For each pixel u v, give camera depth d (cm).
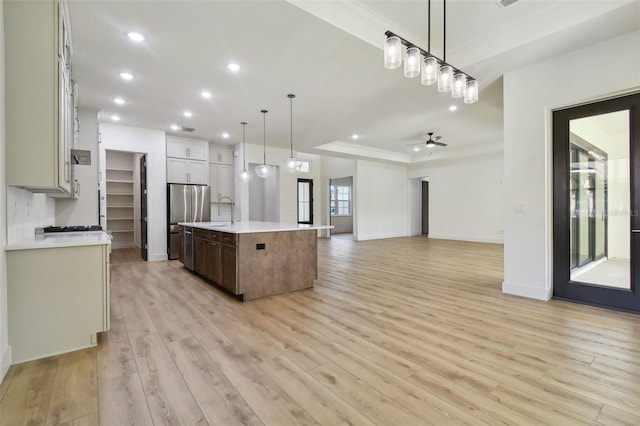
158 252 630
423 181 1230
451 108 512
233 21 270
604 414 158
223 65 352
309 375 199
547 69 338
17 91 211
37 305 222
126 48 313
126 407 167
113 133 586
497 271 515
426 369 205
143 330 273
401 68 360
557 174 343
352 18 291
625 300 305
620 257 309
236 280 353
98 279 242
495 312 313
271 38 297
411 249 789
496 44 326
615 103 304
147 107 492
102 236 293
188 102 471
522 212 360
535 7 289
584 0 270
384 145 882
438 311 318
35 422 155
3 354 199
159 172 633
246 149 766
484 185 923
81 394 179
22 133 212
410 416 159
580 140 329
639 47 283
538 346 236
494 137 762
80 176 493
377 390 182
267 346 241
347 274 498
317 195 1098
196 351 233
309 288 412
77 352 231
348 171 1079
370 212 1036
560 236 344
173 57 333
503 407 165
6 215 213
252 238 364
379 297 371
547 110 340
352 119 572
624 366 205
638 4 246
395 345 241
